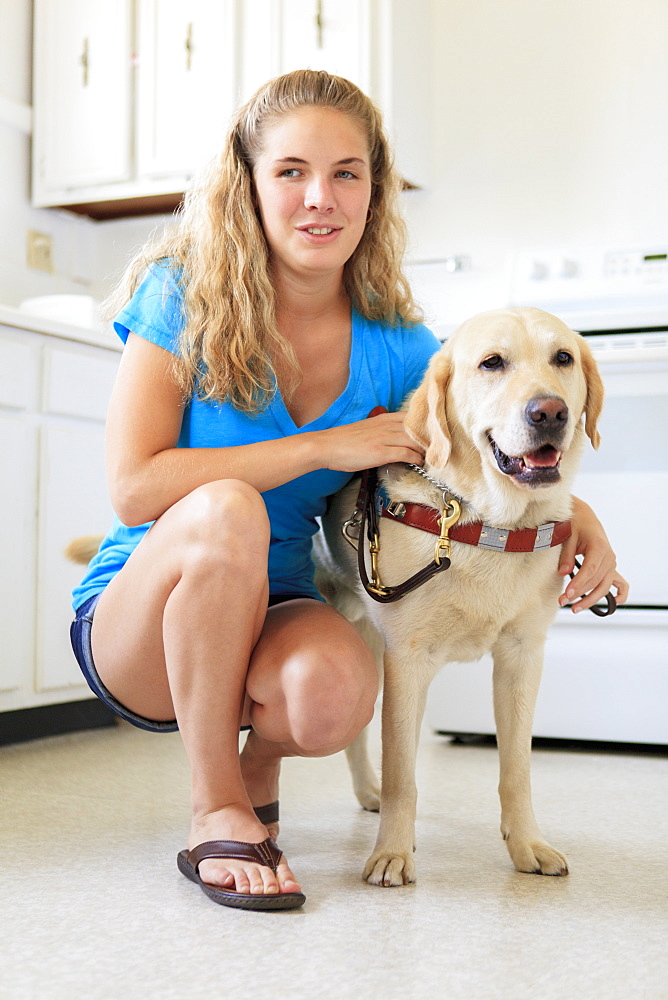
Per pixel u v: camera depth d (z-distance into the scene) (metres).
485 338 1.39
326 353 1.52
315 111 1.40
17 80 3.42
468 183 3.30
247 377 1.40
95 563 1.53
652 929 1.15
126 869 1.37
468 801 1.87
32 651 2.54
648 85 3.09
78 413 2.67
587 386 1.50
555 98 3.20
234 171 1.45
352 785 1.96
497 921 1.17
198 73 3.23
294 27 3.13
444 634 1.41
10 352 2.45
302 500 1.51
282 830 1.62
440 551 1.36
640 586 2.35
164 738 2.58
